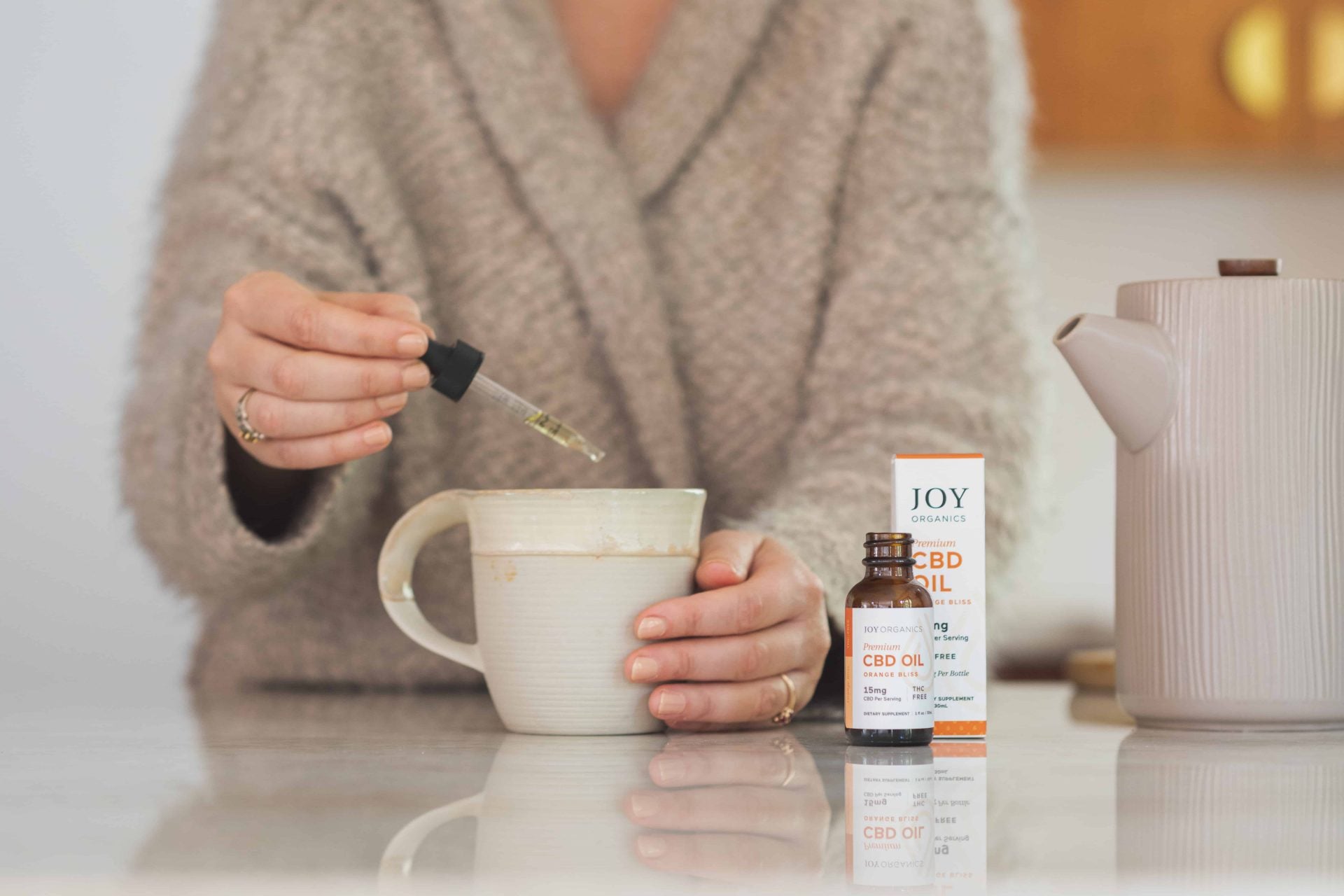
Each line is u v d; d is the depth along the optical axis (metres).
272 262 1.55
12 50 2.55
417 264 1.61
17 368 2.54
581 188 1.63
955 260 1.60
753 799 0.95
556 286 1.63
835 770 1.03
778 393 1.65
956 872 0.82
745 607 1.15
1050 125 2.70
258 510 1.39
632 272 1.63
